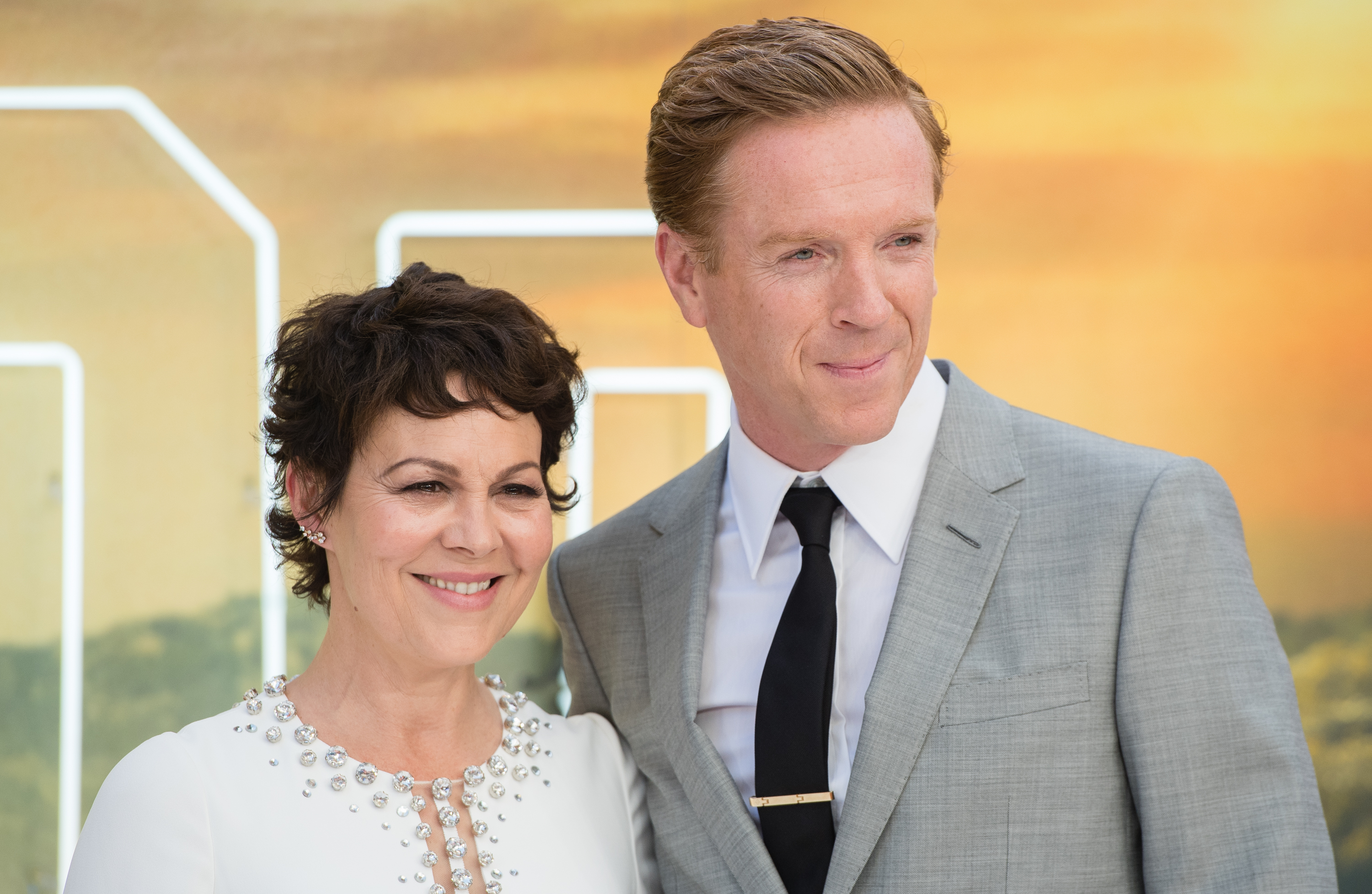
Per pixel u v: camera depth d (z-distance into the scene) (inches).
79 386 236.5
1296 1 221.6
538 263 234.2
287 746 99.0
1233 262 223.3
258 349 235.6
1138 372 224.4
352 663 101.3
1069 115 225.0
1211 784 88.0
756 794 98.0
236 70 235.8
